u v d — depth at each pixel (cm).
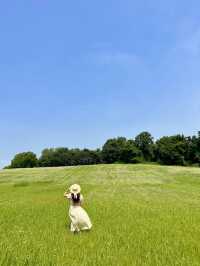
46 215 2144
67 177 7806
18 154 19862
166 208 2584
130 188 5203
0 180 7644
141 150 19138
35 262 1046
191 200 3397
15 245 1255
